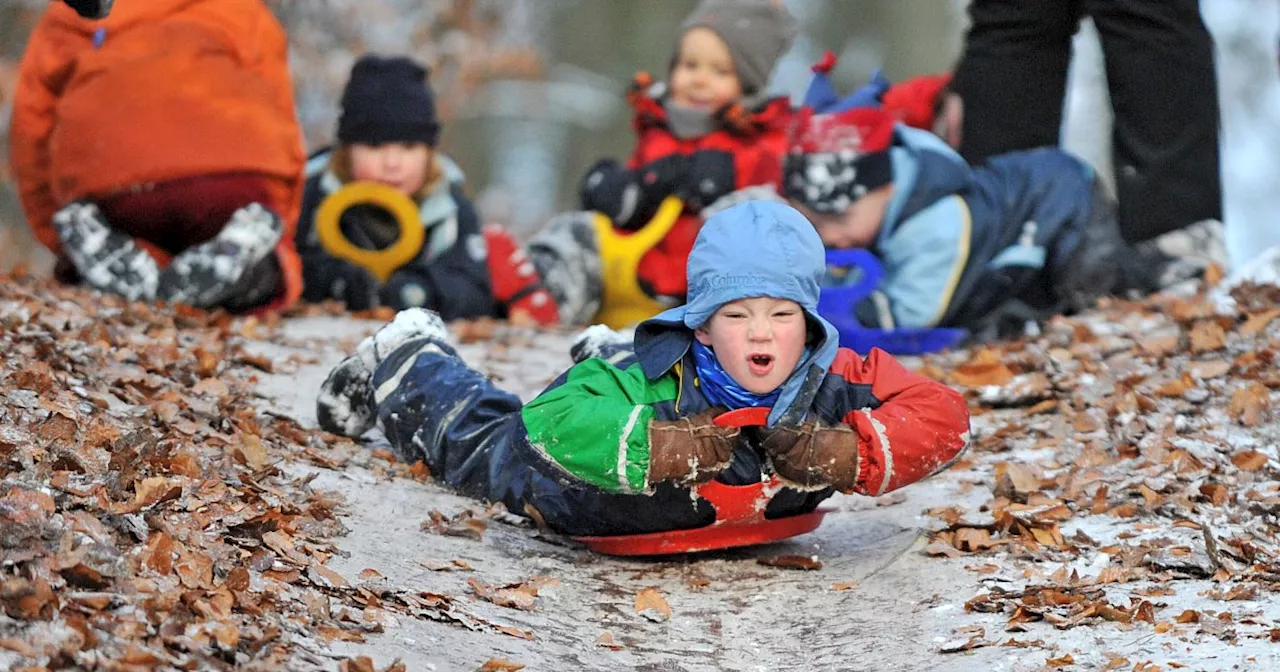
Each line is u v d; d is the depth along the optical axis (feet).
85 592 23.49
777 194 61.72
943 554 32.27
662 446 29.76
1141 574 29.81
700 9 64.23
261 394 42.14
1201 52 53.98
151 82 52.54
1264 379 41.04
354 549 30.45
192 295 51.62
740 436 31.63
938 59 198.80
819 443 30.25
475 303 61.82
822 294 52.85
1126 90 54.39
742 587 31.68
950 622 28.48
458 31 121.29
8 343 37.63
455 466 35.76
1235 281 50.42
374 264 61.05
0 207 109.19
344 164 62.69
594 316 64.90
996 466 38.06
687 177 62.69
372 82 61.36
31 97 54.60
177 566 25.41
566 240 64.39
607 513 32.65
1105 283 53.26
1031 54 57.72
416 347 37.22
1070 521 33.53
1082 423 40.24
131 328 45.88
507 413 36.35
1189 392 40.73
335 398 38.17
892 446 30.30
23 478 27.22
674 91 64.18
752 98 64.08
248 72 54.03
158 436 32.86
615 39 187.21
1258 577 28.86
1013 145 58.29
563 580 31.53
